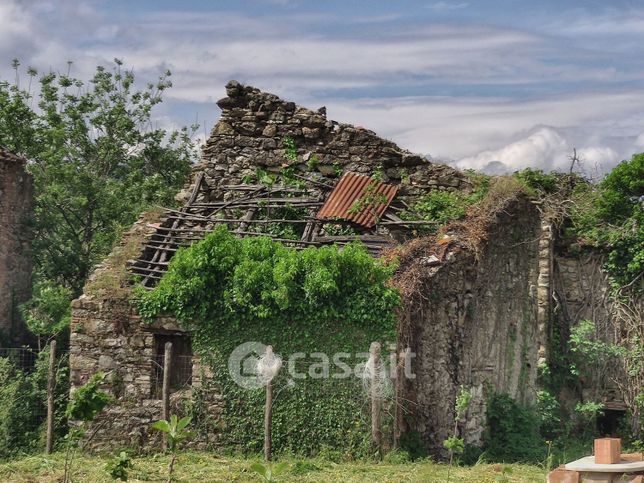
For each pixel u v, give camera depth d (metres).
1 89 36.09
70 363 21.36
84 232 32.09
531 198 24.73
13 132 35.12
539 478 17.67
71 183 31.88
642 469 12.77
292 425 20.27
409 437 20.12
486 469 18.66
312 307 20.27
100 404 13.68
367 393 19.97
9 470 17.38
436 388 20.89
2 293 26.67
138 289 21.34
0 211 26.67
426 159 25.56
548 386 25.95
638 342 26.77
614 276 27.09
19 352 24.23
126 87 38.66
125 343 21.23
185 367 21.19
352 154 25.78
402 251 21.33
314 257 20.44
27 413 21.70
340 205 24.23
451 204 24.22
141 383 21.09
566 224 27.42
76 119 37.19
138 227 23.66
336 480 17.05
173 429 14.55
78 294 29.70
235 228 24.19
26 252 28.00
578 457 22.11
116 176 37.81
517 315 23.73
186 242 23.22
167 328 21.06
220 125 26.44
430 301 20.89
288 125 26.14
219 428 20.62
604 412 27.02
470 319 21.95
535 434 22.67
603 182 27.92
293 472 17.75
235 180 26.14
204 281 20.81
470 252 21.81
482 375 22.28
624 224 27.03
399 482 16.97
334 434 20.06
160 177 35.31
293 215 24.55
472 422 21.72
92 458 19.50
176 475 16.95
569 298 27.02
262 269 20.62
